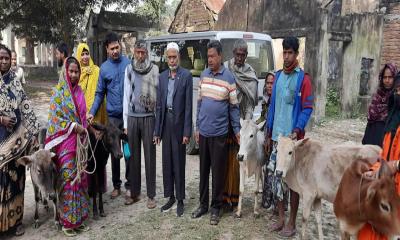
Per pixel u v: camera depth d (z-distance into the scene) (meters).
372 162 3.24
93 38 19.67
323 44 10.33
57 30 19.44
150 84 4.83
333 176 3.72
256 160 4.56
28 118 4.47
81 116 4.43
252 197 5.46
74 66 4.30
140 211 5.00
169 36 8.23
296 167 3.93
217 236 4.28
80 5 17.62
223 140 4.46
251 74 4.80
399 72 3.38
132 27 19.48
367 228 2.98
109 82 5.19
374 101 4.57
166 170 4.83
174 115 4.64
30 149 4.52
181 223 4.59
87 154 4.45
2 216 4.18
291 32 10.92
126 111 4.93
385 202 2.70
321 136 9.56
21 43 36.97
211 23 15.66
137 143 4.98
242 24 12.67
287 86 4.07
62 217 4.34
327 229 4.52
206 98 4.45
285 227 4.32
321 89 10.45
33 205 5.31
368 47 11.88
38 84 21.02
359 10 12.92
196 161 7.40
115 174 5.50
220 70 4.44
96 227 4.59
